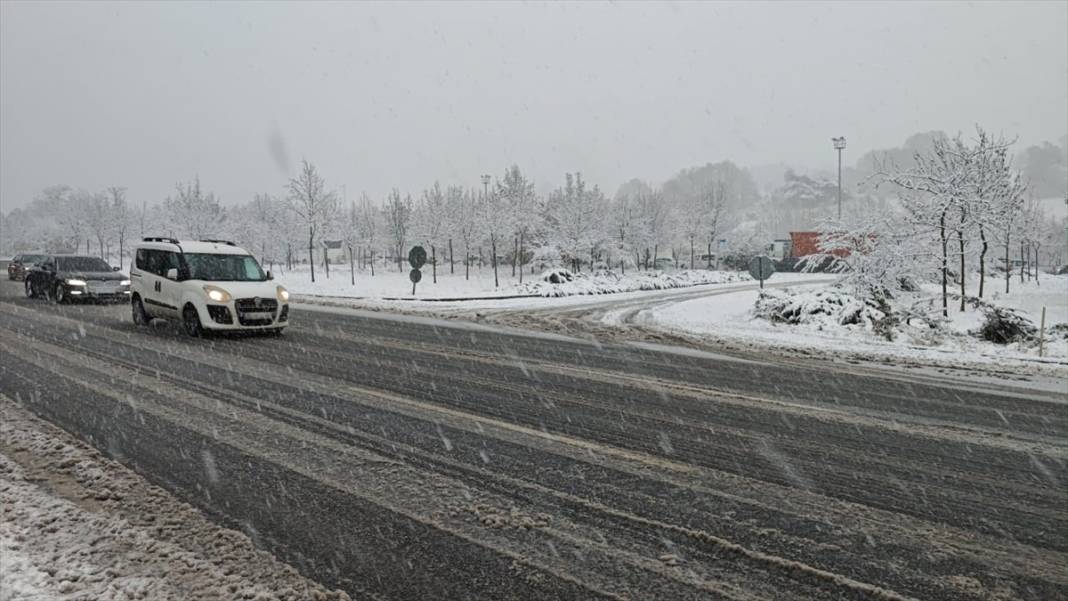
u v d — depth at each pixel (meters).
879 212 23.41
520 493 4.70
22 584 3.19
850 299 19.69
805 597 3.33
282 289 13.36
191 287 12.64
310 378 8.76
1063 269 66.81
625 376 9.80
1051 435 6.85
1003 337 17.06
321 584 3.37
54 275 19.28
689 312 23.39
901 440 6.47
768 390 9.02
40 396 7.24
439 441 5.94
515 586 3.39
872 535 4.12
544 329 16.69
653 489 4.85
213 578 3.38
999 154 23.64
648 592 3.35
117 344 11.23
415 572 3.51
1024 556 3.87
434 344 12.79
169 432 5.97
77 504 4.30
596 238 54.44
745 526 4.21
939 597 3.36
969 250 22.95
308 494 4.58
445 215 57.12
